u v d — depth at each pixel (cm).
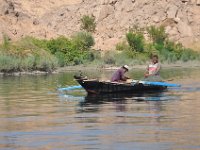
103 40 18262
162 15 19838
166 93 5844
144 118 3988
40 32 16688
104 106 4728
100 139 3259
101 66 12938
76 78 5809
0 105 4878
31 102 5081
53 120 3959
